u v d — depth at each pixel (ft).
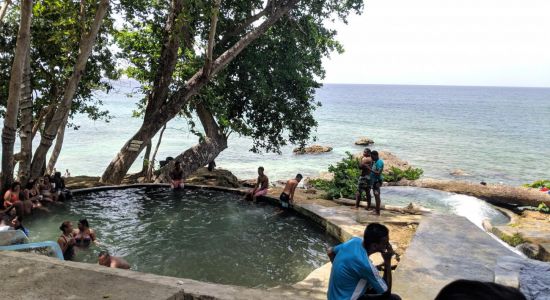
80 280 10.27
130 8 63.00
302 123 82.69
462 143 171.01
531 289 14.25
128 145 62.49
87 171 102.37
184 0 51.08
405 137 189.16
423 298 20.47
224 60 61.26
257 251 34.42
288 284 28.22
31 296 9.32
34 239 35.60
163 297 9.54
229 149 142.92
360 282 14.30
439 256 26.35
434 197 58.59
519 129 231.30
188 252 33.76
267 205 49.42
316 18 74.08
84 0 50.42
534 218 52.65
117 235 37.42
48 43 57.62
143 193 54.13
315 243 36.73
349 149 150.41
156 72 64.69
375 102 523.29
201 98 71.00
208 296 12.17
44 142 49.16
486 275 23.30
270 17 61.87
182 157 73.31
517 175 108.37
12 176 44.93
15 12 57.93
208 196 53.21
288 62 74.49
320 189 62.23
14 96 41.96
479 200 58.29
